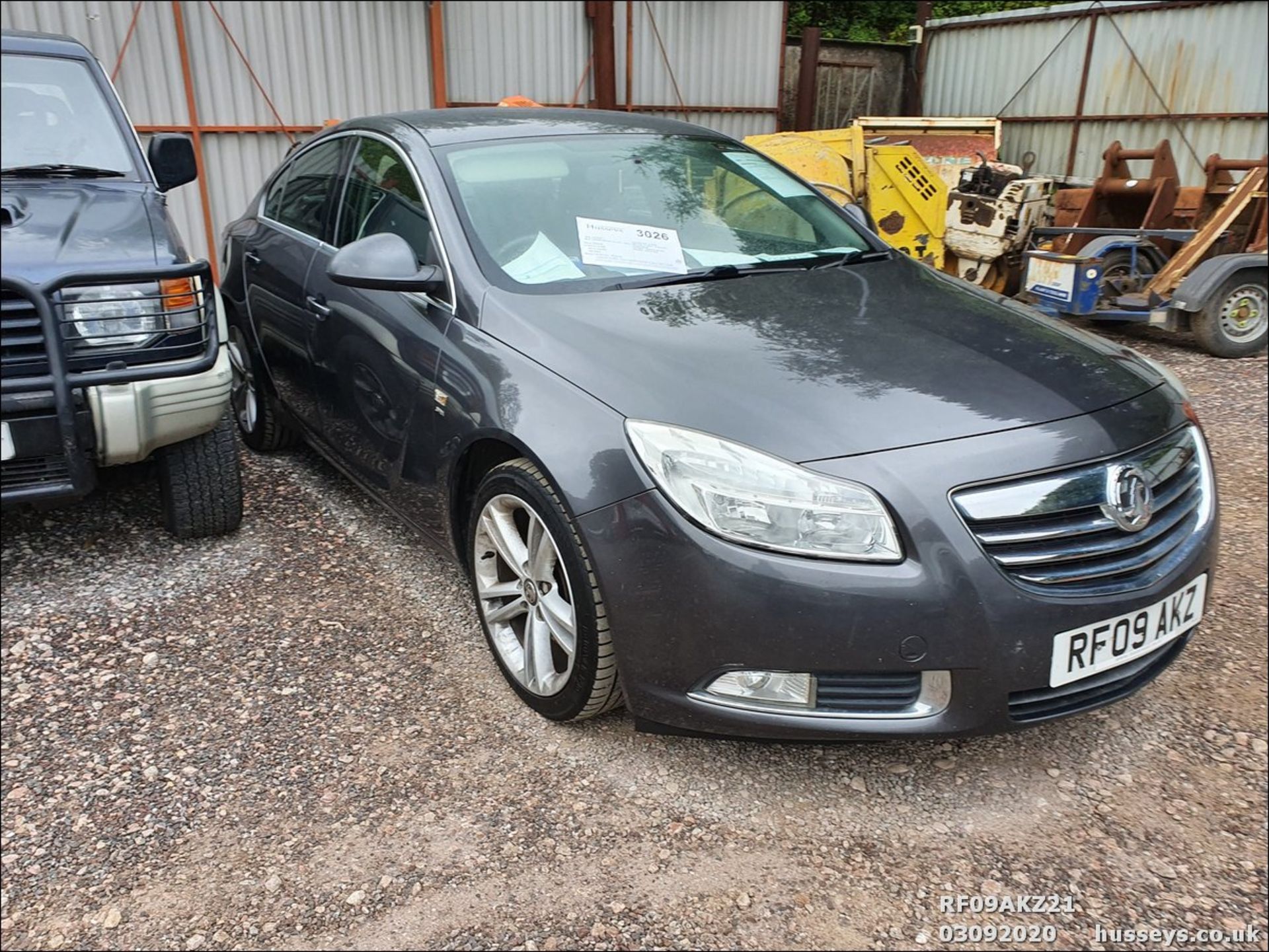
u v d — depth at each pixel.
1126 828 2.33
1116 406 2.37
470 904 2.07
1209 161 7.64
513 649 2.77
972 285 3.23
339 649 3.03
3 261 2.93
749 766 2.52
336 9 9.50
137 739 2.59
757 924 2.04
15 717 2.68
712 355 2.43
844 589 2.07
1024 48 12.36
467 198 3.07
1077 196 8.28
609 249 3.02
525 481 2.49
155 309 3.08
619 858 2.21
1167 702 2.83
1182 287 7.02
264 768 2.49
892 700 2.18
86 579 3.44
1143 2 10.93
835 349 2.47
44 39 4.13
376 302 3.22
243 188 9.59
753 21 11.95
